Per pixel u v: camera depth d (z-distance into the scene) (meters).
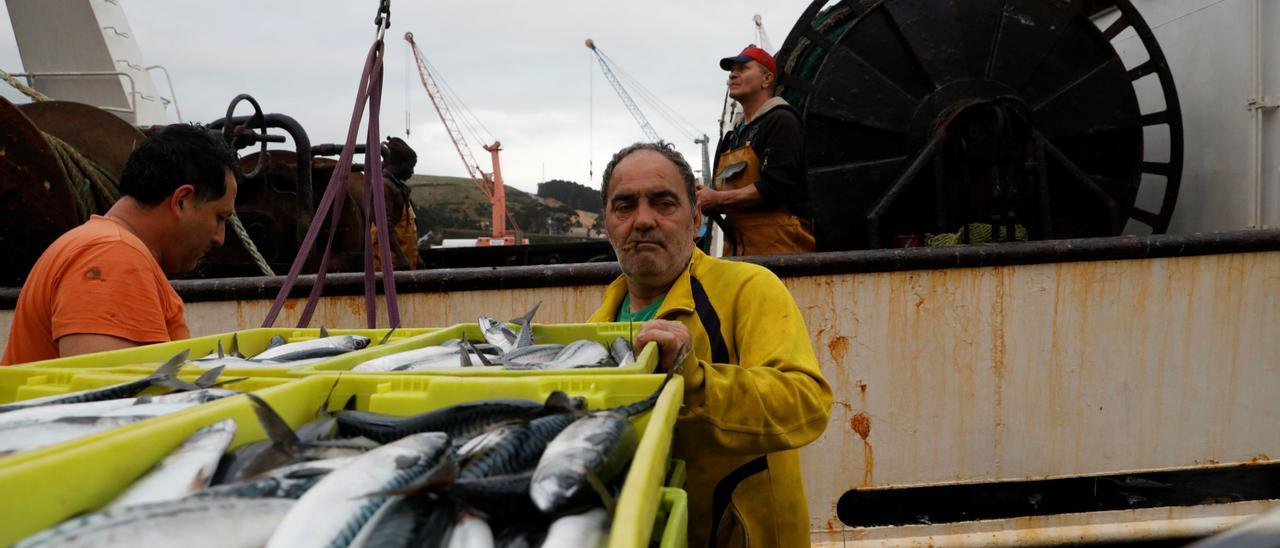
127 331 2.47
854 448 3.88
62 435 1.45
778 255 3.89
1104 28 6.46
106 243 2.54
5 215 4.41
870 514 4.37
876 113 5.38
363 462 1.31
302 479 1.32
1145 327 3.86
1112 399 3.88
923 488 4.35
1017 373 3.86
